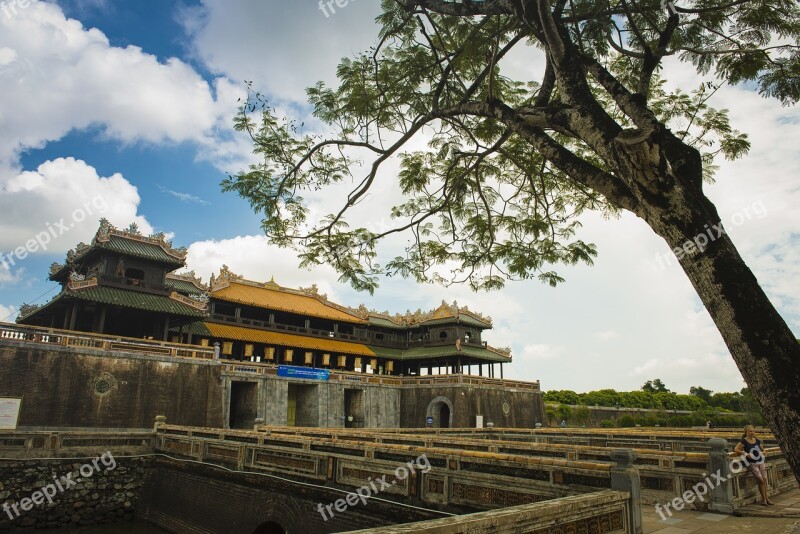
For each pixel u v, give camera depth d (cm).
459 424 4950
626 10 932
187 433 2319
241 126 1329
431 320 6325
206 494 2012
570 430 2880
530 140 884
